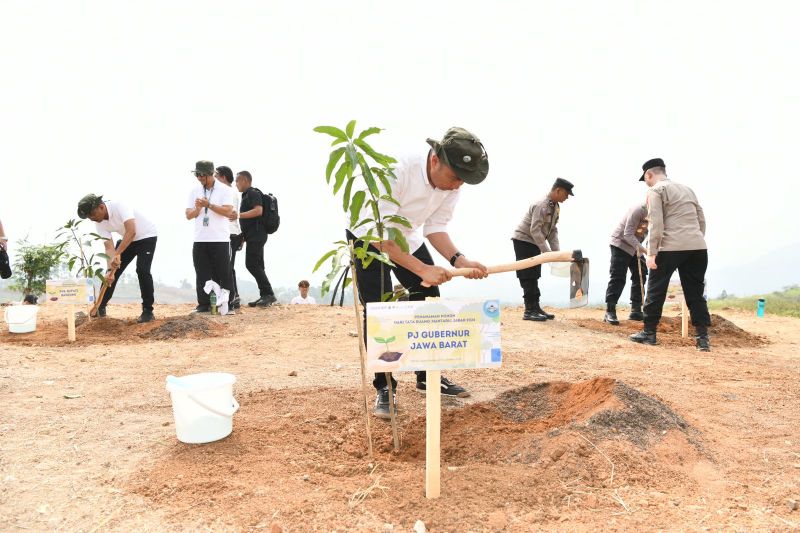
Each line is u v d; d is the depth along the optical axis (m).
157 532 2.05
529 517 2.13
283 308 8.64
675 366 5.03
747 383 4.37
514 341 6.25
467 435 3.08
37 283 9.70
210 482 2.43
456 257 3.58
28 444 2.93
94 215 6.54
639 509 2.20
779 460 2.75
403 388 4.09
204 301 7.97
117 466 2.65
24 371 4.52
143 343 5.94
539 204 7.27
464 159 2.87
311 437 3.05
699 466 2.62
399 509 2.21
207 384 2.92
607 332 7.06
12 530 2.07
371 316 2.25
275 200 8.68
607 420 2.82
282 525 2.08
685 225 5.95
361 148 2.69
